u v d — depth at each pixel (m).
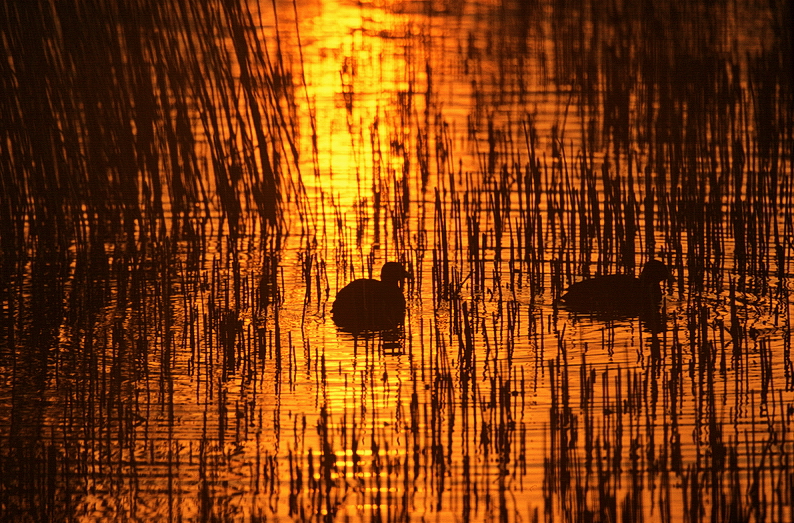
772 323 26.25
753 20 46.12
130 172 32.12
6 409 22.20
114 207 33.69
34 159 31.14
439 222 32.66
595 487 18.53
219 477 19.30
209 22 31.91
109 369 24.22
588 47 45.03
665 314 26.64
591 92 38.41
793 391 22.19
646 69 36.59
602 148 39.00
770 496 18.12
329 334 26.28
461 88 47.97
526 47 50.03
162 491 18.84
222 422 21.41
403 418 21.48
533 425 20.94
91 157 31.88
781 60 35.00
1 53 30.59
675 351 24.42
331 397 22.56
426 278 30.33
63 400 22.70
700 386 21.86
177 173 32.47
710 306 27.56
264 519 17.78
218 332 25.89
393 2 68.75
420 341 25.67
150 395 22.92
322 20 63.62
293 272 30.89
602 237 32.44
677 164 31.92
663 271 27.47
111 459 20.05
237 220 32.81
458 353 24.66
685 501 17.73
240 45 32.22
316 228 34.09
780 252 29.28
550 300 28.28
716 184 31.19
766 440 20.08
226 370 24.05
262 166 33.47
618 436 19.39
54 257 30.92
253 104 32.88
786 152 37.34
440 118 42.09
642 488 18.11
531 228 30.12
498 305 27.88
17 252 31.58
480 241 32.75
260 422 21.47
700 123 32.59
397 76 49.25
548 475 18.89
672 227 30.78
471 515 17.69
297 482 18.64
